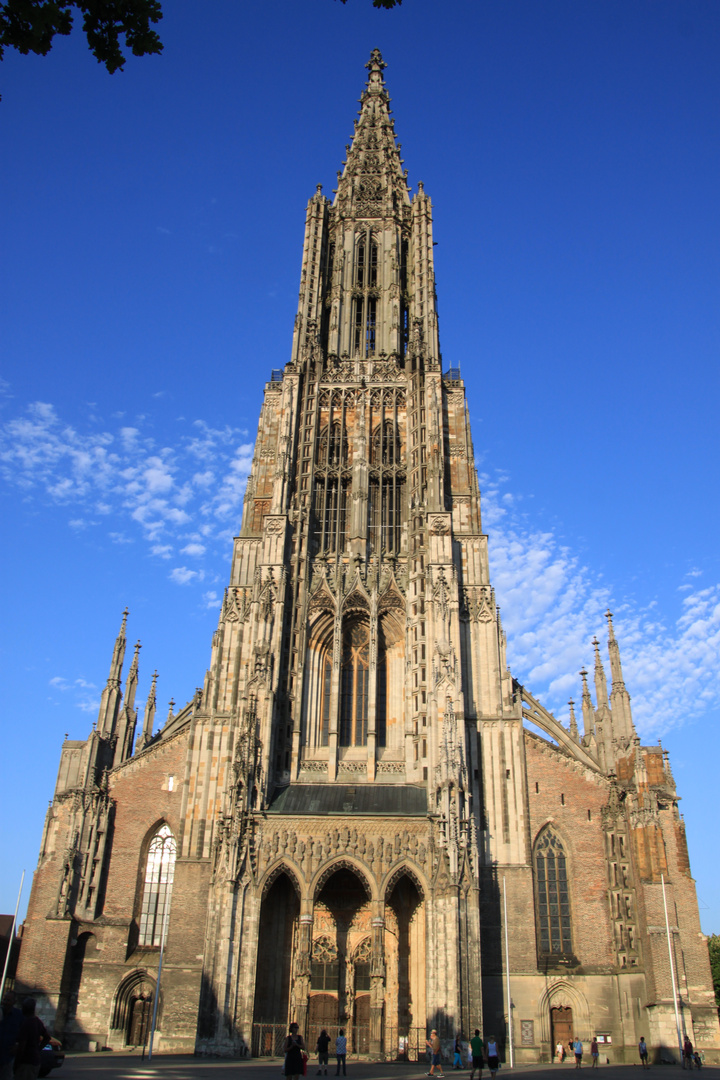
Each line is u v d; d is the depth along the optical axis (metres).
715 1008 68.88
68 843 74.19
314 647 81.94
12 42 17.14
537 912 71.94
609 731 80.38
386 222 108.75
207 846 72.06
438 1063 49.56
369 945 69.69
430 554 81.31
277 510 84.81
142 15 17.05
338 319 101.75
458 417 93.38
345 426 93.00
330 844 67.00
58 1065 38.50
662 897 67.69
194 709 79.50
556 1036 67.56
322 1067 49.03
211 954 63.25
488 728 76.94
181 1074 41.31
